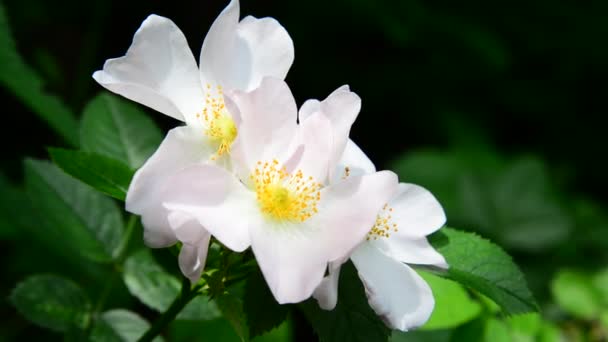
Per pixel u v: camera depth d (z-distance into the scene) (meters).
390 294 0.35
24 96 0.50
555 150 0.84
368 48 0.81
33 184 0.42
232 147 0.35
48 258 0.52
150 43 0.37
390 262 0.36
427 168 0.73
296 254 0.35
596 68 0.84
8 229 0.52
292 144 0.36
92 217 0.42
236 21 0.37
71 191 0.42
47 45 0.71
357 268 0.35
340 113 0.35
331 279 0.34
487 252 0.37
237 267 0.36
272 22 0.38
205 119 0.37
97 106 0.43
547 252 0.69
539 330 0.44
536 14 0.81
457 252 0.37
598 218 0.74
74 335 0.39
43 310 0.40
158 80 0.37
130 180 0.38
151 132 0.43
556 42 0.83
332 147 0.35
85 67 0.64
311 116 0.35
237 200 0.35
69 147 0.50
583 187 0.83
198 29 0.75
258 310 0.35
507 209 0.69
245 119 0.35
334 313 0.36
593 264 0.69
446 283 0.42
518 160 0.71
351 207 0.35
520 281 0.37
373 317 0.36
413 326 0.35
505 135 0.85
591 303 0.50
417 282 0.35
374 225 0.36
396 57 0.81
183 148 0.36
